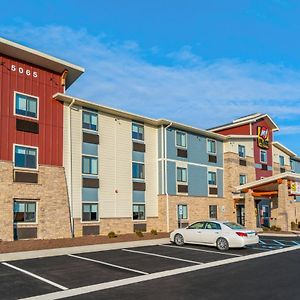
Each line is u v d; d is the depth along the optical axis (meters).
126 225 28.23
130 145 29.48
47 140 24.06
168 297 9.51
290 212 32.91
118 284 11.16
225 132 42.19
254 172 39.62
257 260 15.84
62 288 10.68
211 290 10.27
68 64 25.06
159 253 17.88
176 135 32.53
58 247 19.72
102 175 27.11
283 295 9.66
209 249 19.36
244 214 35.91
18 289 10.55
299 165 48.44
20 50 22.78
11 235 21.53
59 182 24.27
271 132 43.16
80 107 26.30
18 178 22.34
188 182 32.94
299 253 18.16
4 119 22.20
